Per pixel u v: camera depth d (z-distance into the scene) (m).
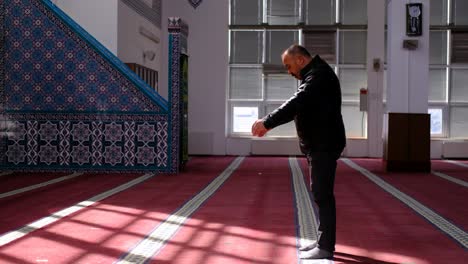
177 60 9.57
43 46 9.55
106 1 10.64
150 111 9.57
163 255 4.04
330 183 3.87
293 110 3.76
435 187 8.22
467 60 14.80
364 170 10.91
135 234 4.75
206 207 6.18
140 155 9.60
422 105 10.73
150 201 6.58
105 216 5.58
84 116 9.55
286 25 14.95
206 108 14.75
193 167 11.17
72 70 9.55
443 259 4.02
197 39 14.74
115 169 9.60
